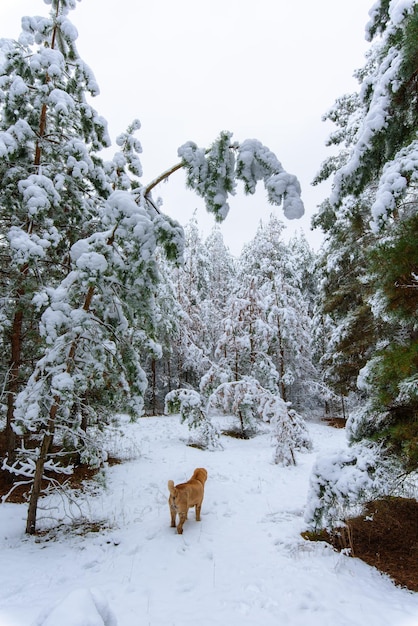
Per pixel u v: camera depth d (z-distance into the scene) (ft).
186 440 49.14
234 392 49.34
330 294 50.88
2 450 31.09
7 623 11.51
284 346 67.92
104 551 18.31
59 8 29.27
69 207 30.45
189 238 102.27
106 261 18.67
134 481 30.89
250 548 18.58
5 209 28.14
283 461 38.19
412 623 12.01
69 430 21.39
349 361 49.39
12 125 27.35
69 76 29.17
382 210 14.10
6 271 28.96
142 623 12.37
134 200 17.31
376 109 17.67
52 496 26.22
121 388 25.72
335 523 18.93
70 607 6.23
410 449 15.84
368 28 23.80
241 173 12.26
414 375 16.25
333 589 14.40
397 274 15.96
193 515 23.65
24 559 17.19
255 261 78.38
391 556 16.98
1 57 27.20
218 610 13.21
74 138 28.55
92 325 20.08
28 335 30.04
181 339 70.49
